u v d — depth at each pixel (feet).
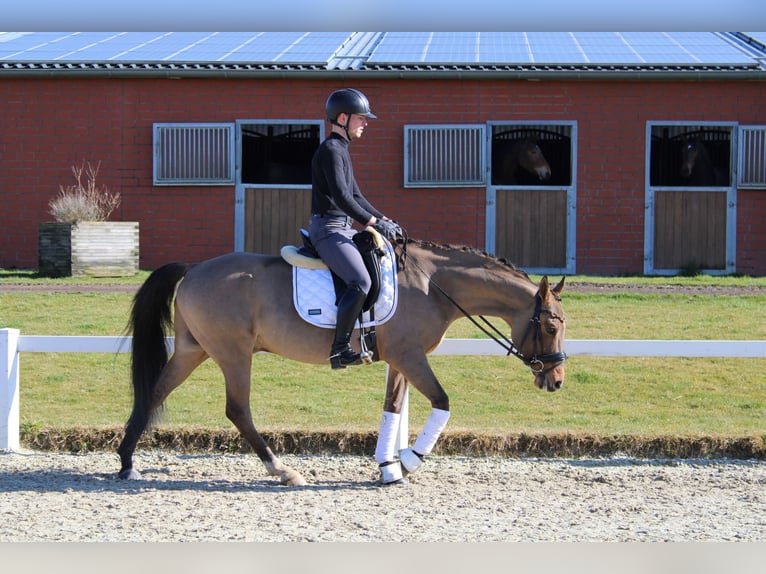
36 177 63.82
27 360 37.63
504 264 23.71
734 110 62.23
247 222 63.98
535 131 68.49
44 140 63.77
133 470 24.04
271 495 22.39
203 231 63.98
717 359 38.01
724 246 62.90
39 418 30.27
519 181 70.85
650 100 62.39
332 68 62.18
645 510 21.29
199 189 63.82
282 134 69.10
